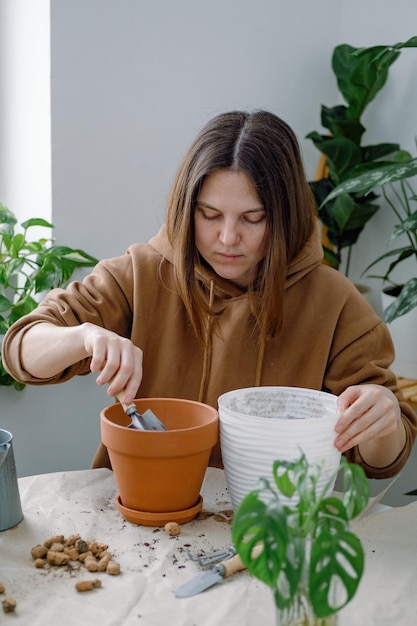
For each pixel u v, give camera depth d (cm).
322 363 133
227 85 201
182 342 136
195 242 126
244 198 115
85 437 195
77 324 132
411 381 192
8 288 182
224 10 196
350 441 102
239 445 98
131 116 185
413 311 187
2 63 190
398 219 211
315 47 218
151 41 185
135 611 80
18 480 115
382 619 81
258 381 133
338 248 215
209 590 85
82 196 182
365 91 203
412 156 209
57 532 99
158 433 97
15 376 127
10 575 87
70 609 80
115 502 108
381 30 211
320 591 64
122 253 191
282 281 125
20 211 191
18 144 188
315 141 203
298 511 66
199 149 120
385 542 99
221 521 104
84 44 175
